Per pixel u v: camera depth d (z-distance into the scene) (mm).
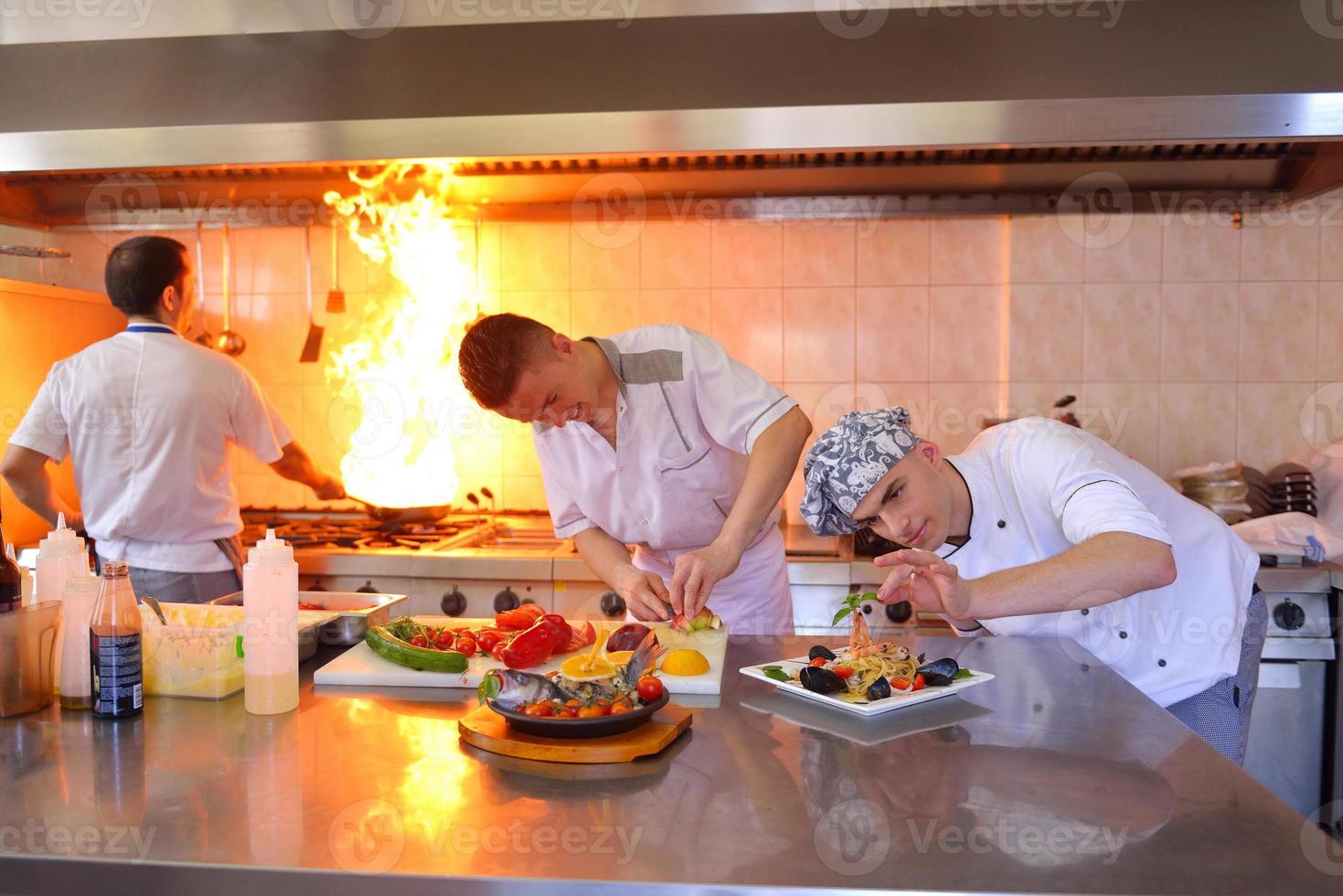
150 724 1169
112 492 2158
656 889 768
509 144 2000
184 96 2082
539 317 3006
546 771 1007
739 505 1634
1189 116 1885
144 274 2146
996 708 1204
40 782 982
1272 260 2791
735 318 2967
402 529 2725
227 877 802
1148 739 1083
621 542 1990
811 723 1156
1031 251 2838
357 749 1076
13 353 2596
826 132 1940
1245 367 2822
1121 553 1232
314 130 2033
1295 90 1859
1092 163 2383
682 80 1976
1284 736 2326
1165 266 2818
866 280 2928
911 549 1265
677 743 1089
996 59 1935
